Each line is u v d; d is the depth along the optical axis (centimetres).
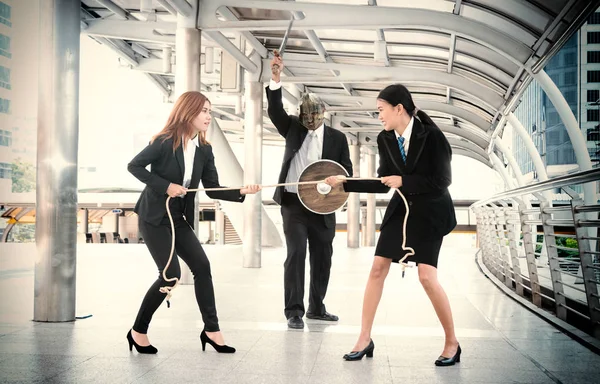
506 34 954
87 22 1153
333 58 1469
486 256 1362
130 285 896
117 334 502
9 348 444
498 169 2244
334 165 481
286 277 552
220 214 4084
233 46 1166
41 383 348
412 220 410
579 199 511
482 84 1393
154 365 393
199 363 400
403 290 851
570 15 749
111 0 1109
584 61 4781
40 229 564
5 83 4991
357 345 420
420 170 411
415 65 1482
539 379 365
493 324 571
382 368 392
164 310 639
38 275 564
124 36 1150
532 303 706
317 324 567
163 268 420
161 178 419
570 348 461
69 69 570
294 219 568
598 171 406
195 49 962
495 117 1547
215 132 2114
